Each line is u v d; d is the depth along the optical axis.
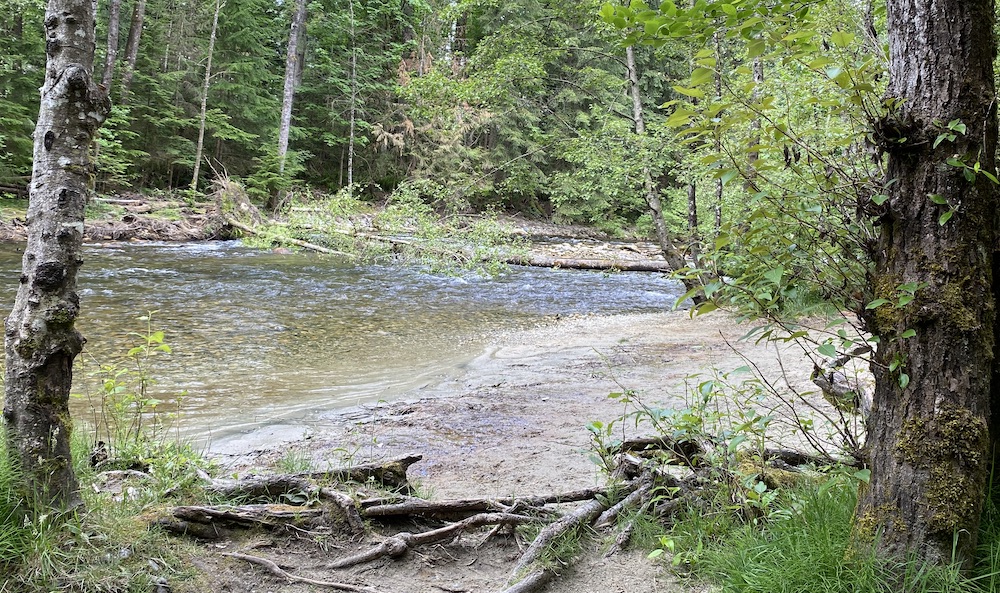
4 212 19.66
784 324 2.70
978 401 2.27
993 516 2.44
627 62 13.09
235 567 2.75
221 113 29.19
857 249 2.58
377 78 34.81
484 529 3.24
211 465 3.91
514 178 15.42
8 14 22.61
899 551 2.32
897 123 2.29
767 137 2.71
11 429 2.61
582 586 2.80
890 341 2.36
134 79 27.98
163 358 8.07
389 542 2.98
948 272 2.26
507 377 7.94
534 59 13.07
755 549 2.67
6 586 2.34
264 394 6.91
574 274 19.33
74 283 2.70
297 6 29.31
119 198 24.41
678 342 9.84
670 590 2.70
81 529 2.62
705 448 3.43
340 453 5.12
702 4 2.42
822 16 3.18
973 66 2.27
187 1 31.03
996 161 2.46
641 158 12.74
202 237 22.09
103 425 5.23
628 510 3.26
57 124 2.61
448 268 12.50
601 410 6.36
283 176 27.97
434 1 33.75
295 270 17.02
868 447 2.52
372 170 34.62
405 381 7.71
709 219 16.23
